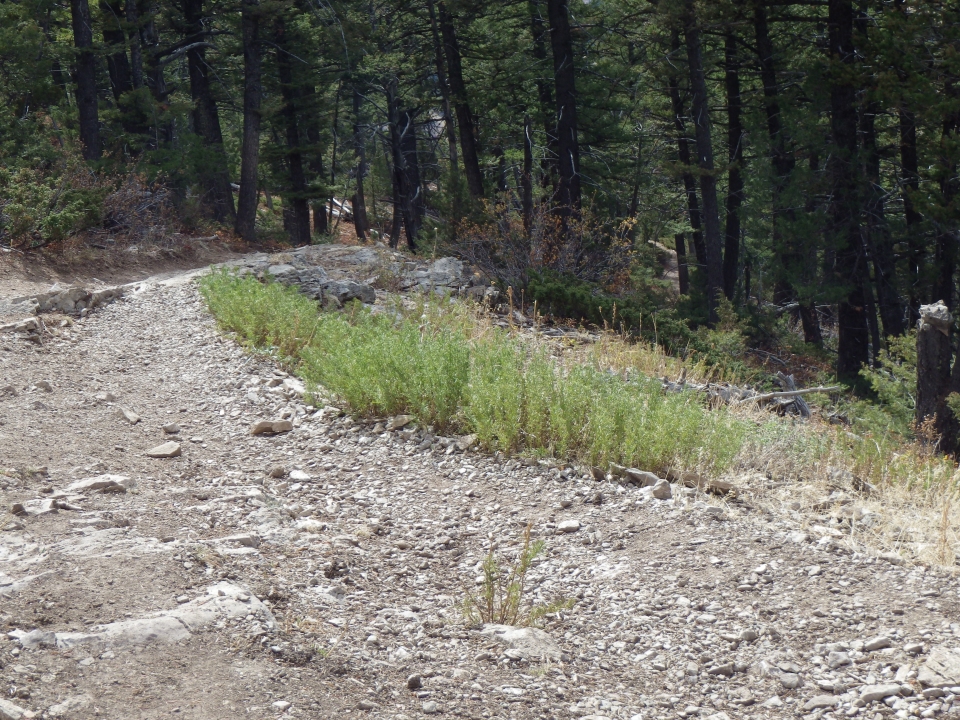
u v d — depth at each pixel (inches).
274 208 1551.4
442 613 172.9
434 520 225.8
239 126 1818.4
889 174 1023.6
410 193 1261.1
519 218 661.9
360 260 644.7
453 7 914.7
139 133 1099.3
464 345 333.4
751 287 1352.1
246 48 989.8
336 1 1039.0
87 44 908.0
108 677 126.3
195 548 178.9
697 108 824.3
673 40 1027.9
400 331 373.4
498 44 1082.1
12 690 119.2
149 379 366.0
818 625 167.0
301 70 1136.2
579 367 300.2
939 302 445.4
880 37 690.8
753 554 196.5
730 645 161.8
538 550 179.5
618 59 1158.3
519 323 510.9
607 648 163.6
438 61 983.6
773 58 928.9
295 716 123.3
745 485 245.4
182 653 134.3
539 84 1114.7
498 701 139.1
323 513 227.9
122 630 137.4
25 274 585.6
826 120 951.0
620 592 184.4
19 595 149.2
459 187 787.4
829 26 792.3
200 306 495.8
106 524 194.9
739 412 364.8
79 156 803.4
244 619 147.6
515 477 249.8
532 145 1124.5
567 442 262.7
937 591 176.1
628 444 250.1
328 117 1284.4
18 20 949.8
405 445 277.3
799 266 795.4
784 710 142.8
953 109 632.4
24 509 199.8
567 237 671.8
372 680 139.4
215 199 1123.3
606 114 1137.4
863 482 259.0
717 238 831.7
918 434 383.9
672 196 1354.6
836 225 783.7
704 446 255.6
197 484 242.1
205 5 1161.4
